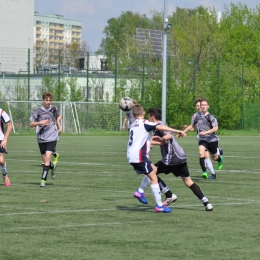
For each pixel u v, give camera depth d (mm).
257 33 108125
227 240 11750
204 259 10203
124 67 76562
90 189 19688
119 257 10312
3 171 20312
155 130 15180
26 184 21031
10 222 13508
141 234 12289
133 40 91938
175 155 15180
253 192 19234
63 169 26844
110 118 69438
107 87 72250
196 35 96250
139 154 14898
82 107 68312
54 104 67188
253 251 10812
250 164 30109
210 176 23422
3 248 10930
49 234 12203
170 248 11023
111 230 12680
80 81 72312
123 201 16953
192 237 12031
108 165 28938
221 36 98312
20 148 41656
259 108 76062
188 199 17453
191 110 69688
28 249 10867
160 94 69312
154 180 15031
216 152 23703
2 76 78625
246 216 14539
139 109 15156
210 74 73000
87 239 11758
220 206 16141
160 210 14992
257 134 70000
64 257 10289
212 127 23172
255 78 84562
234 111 72812
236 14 109250
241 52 105188
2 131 20047
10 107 65562
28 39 133875
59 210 15266
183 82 70188
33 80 75312
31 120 21797
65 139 56125
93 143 49031
